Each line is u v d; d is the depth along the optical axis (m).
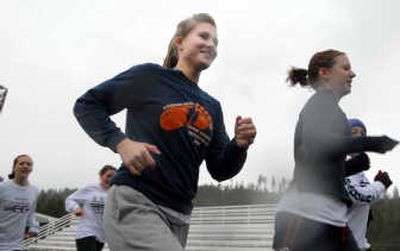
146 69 2.18
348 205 2.78
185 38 2.37
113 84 2.11
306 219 2.67
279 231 2.76
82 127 2.09
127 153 1.89
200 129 2.21
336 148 2.50
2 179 6.27
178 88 2.22
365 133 4.00
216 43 2.39
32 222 6.20
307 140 2.59
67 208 6.44
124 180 2.05
